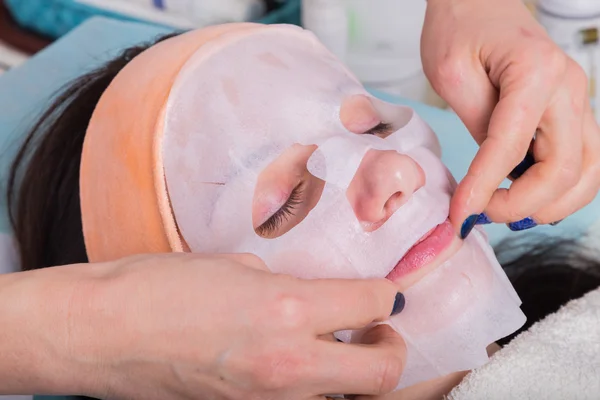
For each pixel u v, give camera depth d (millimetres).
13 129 1145
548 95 673
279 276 568
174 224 728
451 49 759
